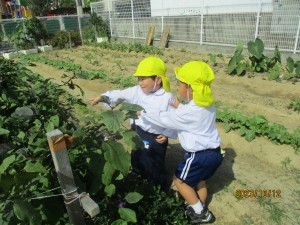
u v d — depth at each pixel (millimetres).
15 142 2998
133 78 8383
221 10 12320
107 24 17812
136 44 13922
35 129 3117
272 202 3467
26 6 26672
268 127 4711
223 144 4770
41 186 2445
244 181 3850
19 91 4066
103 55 13273
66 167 2041
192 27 12625
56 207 2350
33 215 1902
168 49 13352
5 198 2035
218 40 11805
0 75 4086
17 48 15484
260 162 4270
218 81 8258
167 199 2971
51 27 18578
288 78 7730
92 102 3260
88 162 2406
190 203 2975
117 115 2143
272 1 10289
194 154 2807
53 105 4281
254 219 3240
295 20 9234
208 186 3768
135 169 3412
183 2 13961
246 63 8781
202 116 2695
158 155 3234
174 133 3137
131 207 2721
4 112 3900
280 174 3975
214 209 3400
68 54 14344
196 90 2609
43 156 2406
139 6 15133
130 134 2334
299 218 3229
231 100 6617
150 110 2947
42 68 11086
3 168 2229
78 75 3336
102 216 2490
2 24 17078
